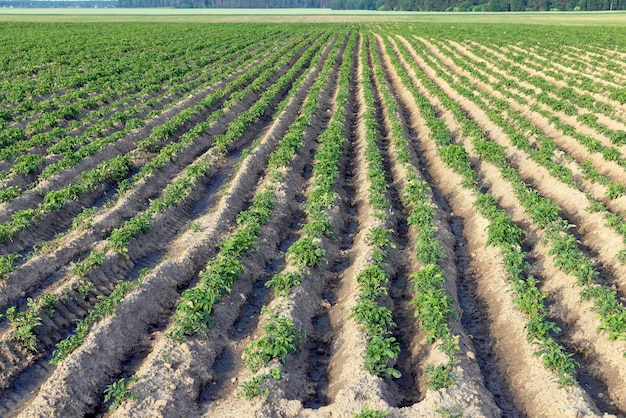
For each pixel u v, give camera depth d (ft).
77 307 49.42
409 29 321.73
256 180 81.30
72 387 38.88
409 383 41.52
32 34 267.18
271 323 44.24
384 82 140.26
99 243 59.93
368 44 248.32
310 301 50.26
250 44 241.14
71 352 42.24
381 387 38.29
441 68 164.66
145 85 140.05
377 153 83.46
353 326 45.03
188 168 79.77
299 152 90.07
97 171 76.95
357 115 118.11
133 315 47.11
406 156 83.92
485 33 275.80
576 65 164.35
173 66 167.63
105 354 42.65
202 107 113.70
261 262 57.57
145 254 59.82
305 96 132.87
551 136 98.84
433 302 44.93
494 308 49.24
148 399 38.04
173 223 66.74
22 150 84.74
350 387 38.14
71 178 77.82
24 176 76.48
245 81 144.66
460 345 43.14
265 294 53.06
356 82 153.58
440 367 38.91
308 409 37.19
